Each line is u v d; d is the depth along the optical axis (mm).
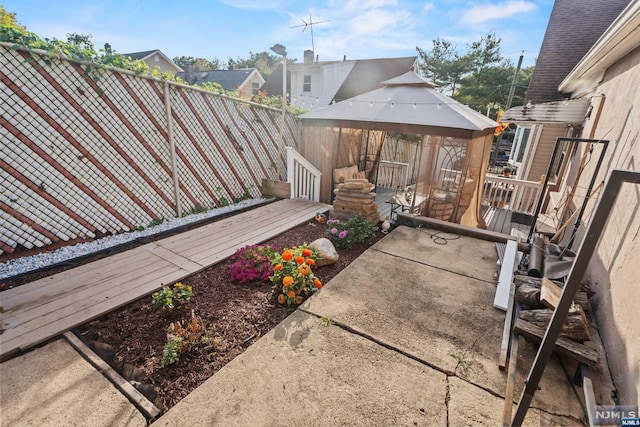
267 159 6297
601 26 8008
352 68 14492
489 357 2086
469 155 4469
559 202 5367
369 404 1703
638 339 1622
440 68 20438
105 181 3773
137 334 2182
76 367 1870
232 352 2055
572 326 2025
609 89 4102
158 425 1538
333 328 2324
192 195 4926
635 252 1909
